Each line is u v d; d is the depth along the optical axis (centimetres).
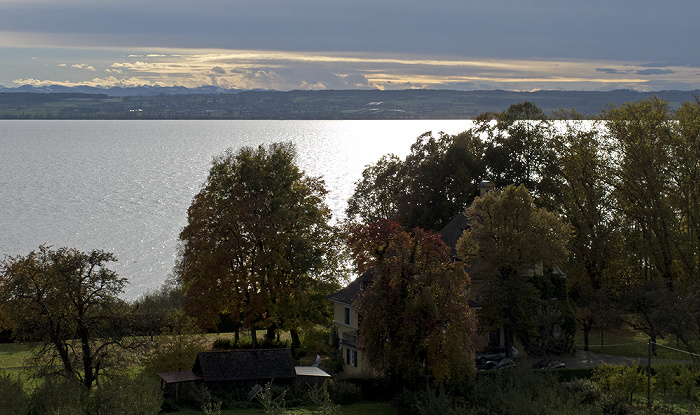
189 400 4275
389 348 4453
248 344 6328
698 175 6706
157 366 4894
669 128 6919
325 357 5972
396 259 4541
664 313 5750
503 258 5150
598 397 4381
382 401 4581
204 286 5647
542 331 5359
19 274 4391
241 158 6144
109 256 4672
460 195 6894
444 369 4331
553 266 5881
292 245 6044
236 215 5672
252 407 4191
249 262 5975
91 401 3625
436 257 4500
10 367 5203
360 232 4566
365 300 4497
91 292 4600
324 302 6209
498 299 5150
